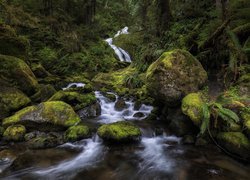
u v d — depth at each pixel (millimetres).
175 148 6062
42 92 8953
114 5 31406
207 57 8875
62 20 19250
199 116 5875
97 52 18766
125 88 11422
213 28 9305
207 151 5758
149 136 6730
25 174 4828
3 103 7152
